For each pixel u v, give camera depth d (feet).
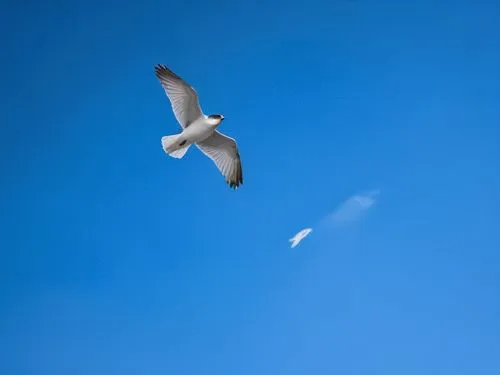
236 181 36.68
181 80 33.09
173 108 34.22
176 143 34.37
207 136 34.83
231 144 36.01
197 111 34.06
